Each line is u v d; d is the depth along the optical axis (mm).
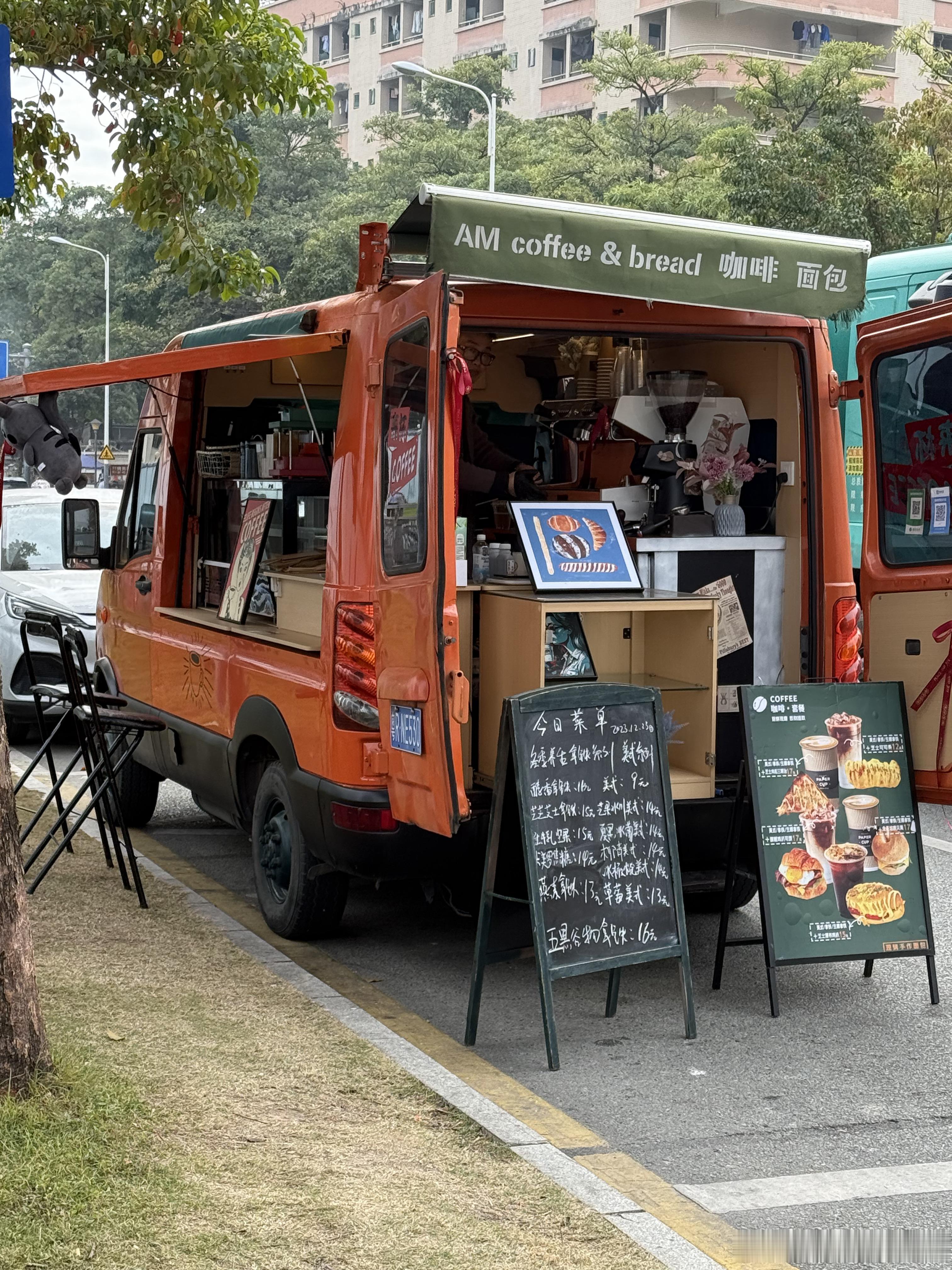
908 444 6285
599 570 5957
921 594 6141
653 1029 5516
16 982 4176
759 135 49031
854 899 5746
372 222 5895
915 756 6133
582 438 7363
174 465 7938
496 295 5809
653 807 5324
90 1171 3762
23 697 11258
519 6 96000
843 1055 5262
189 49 10250
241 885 7301
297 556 6684
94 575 11906
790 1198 4117
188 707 7520
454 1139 4242
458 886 5871
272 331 6695
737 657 6438
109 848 7254
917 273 11039
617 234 5348
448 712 5062
